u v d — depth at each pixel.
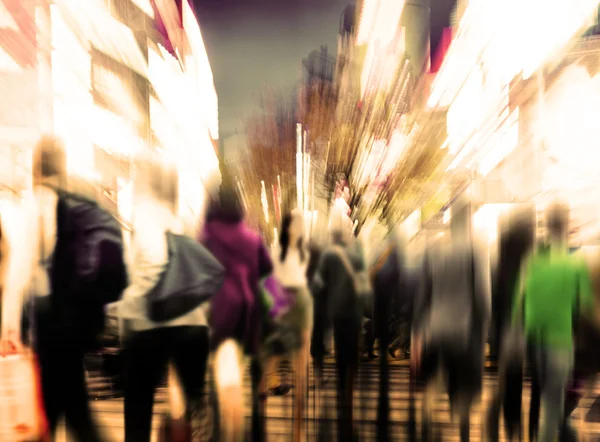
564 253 3.49
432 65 16.94
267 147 16.11
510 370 3.75
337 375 4.10
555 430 3.38
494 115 11.76
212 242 3.27
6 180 5.45
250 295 3.30
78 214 2.64
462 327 3.40
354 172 13.89
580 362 3.67
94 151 11.34
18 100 8.72
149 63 15.05
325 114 16.11
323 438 3.92
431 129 13.73
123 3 13.60
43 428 2.73
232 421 3.21
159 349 2.76
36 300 2.65
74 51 10.87
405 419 4.35
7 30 8.69
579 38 10.74
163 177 2.87
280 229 3.89
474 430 4.12
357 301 4.08
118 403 4.58
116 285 2.67
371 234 5.06
